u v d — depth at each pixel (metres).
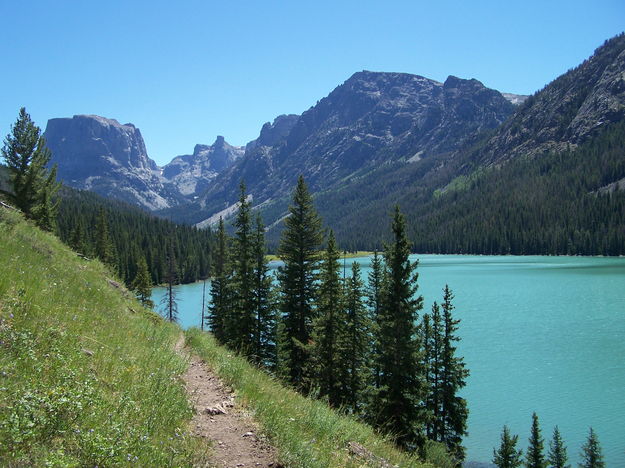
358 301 27.12
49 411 4.39
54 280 10.41
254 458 5.58
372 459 7.51
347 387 25.80
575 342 48.16
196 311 77.50
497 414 31.52
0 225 12.23
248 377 9.77
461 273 128.75
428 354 27.78
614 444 26.78
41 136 39.31
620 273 113.81
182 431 5.65
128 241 118.19
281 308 29.86
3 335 5.77
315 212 30.94
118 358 7.29
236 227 31.56
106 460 4.12
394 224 23.89
